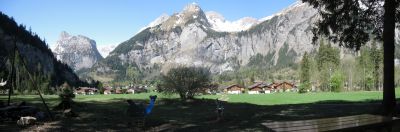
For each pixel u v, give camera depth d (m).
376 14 19.22
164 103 46.03
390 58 17.38
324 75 124.19
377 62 120.88
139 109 19.20
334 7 19.23
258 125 16.67
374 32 20.12
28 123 17.06
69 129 16.44
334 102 42.97
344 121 10.79
